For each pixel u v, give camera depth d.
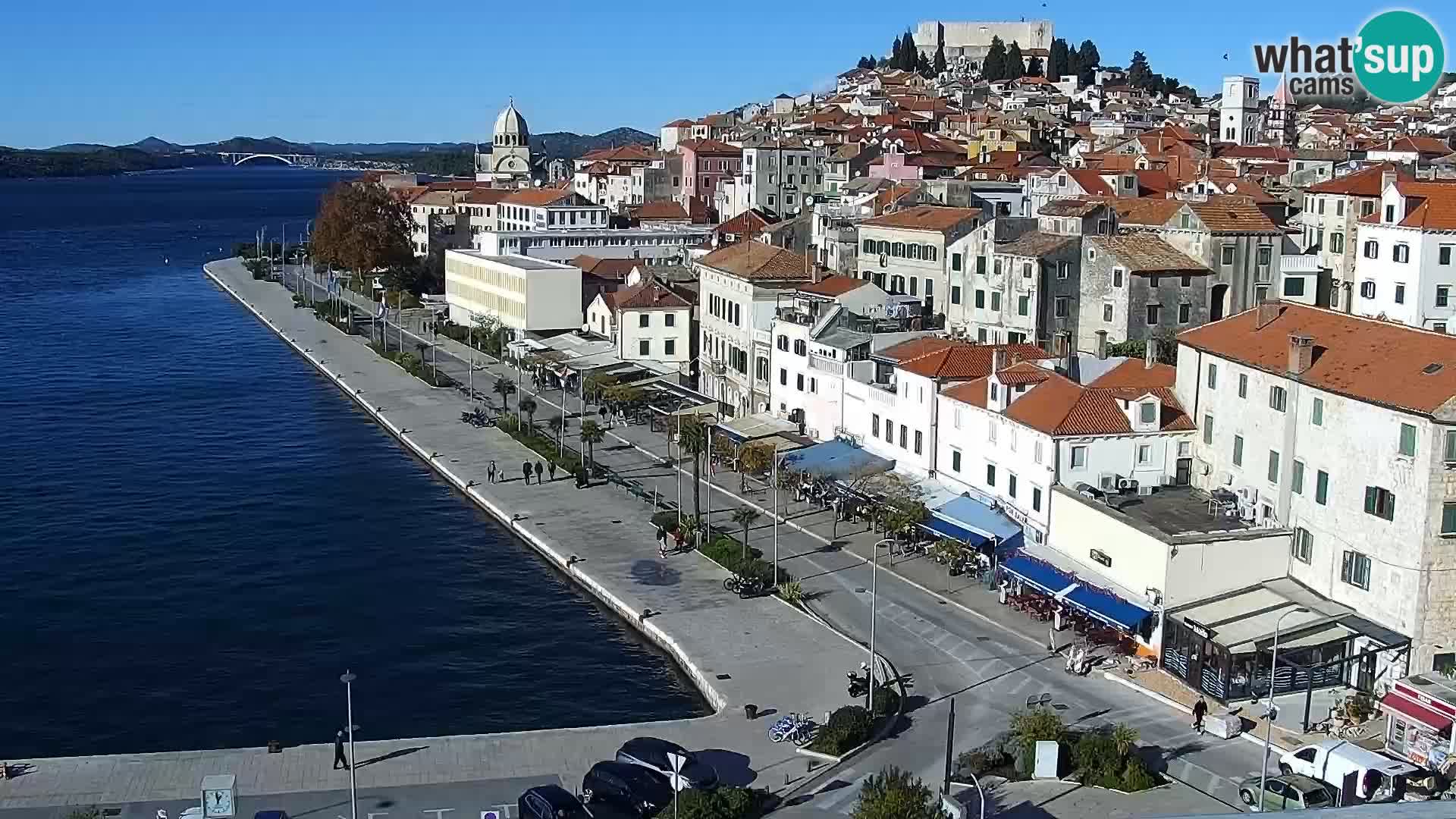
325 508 127.25
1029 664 82.44
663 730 74.19
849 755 70.50
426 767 70.06
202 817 62.91
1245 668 76.62
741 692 79.19
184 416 169.38
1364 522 78.81
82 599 102.88
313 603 101.81
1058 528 93.00
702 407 145.38
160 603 102.12
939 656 83.81
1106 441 95.62
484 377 189.50
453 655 91.25
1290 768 66.88
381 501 129.38
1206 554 82.31
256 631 96.44
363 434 159.12
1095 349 129.12
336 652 92.38
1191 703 76.38
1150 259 127.00
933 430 110.69
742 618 91.69
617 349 180.88
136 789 67.31
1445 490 74.62
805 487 119.00
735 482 127.75
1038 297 128.38
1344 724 73.25
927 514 101.25
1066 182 191.50
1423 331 83.06
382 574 108.12
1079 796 65.94
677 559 106.00
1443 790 64.94
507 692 85.19
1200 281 128.25
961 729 73.62
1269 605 81.00
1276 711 75.19
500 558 111.44
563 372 173.25
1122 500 92.19
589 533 113.50
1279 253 132.50
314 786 67.81
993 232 135.50
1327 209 155.75
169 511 126.38
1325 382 81.69
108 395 182.25
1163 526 85.12
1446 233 128.25
